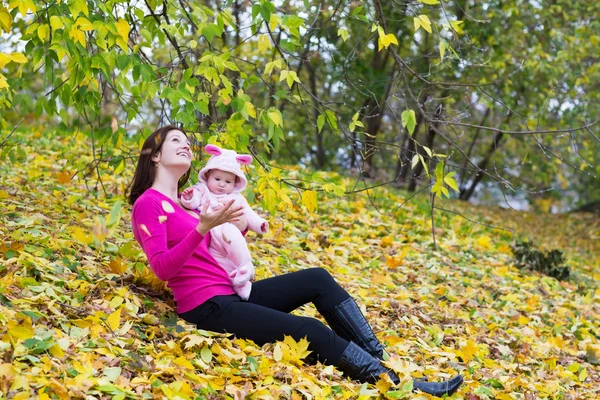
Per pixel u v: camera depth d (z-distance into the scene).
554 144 15.52
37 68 4.44
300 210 8.18
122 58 4.25
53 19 3.82
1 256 3.93
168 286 3.88
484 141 18.25
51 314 3.42
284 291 3.94
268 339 3.73
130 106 5.03
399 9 5.11
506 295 6.97
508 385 4.30
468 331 5.35
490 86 12.40
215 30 4.48
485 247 9.25
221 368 3.40
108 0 4.26
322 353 3.71
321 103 4.96
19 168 7.12
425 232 8.86
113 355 3.17
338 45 13.28
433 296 6.18
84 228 5.07
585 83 14.05
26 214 4.90
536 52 12.80
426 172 4.45
